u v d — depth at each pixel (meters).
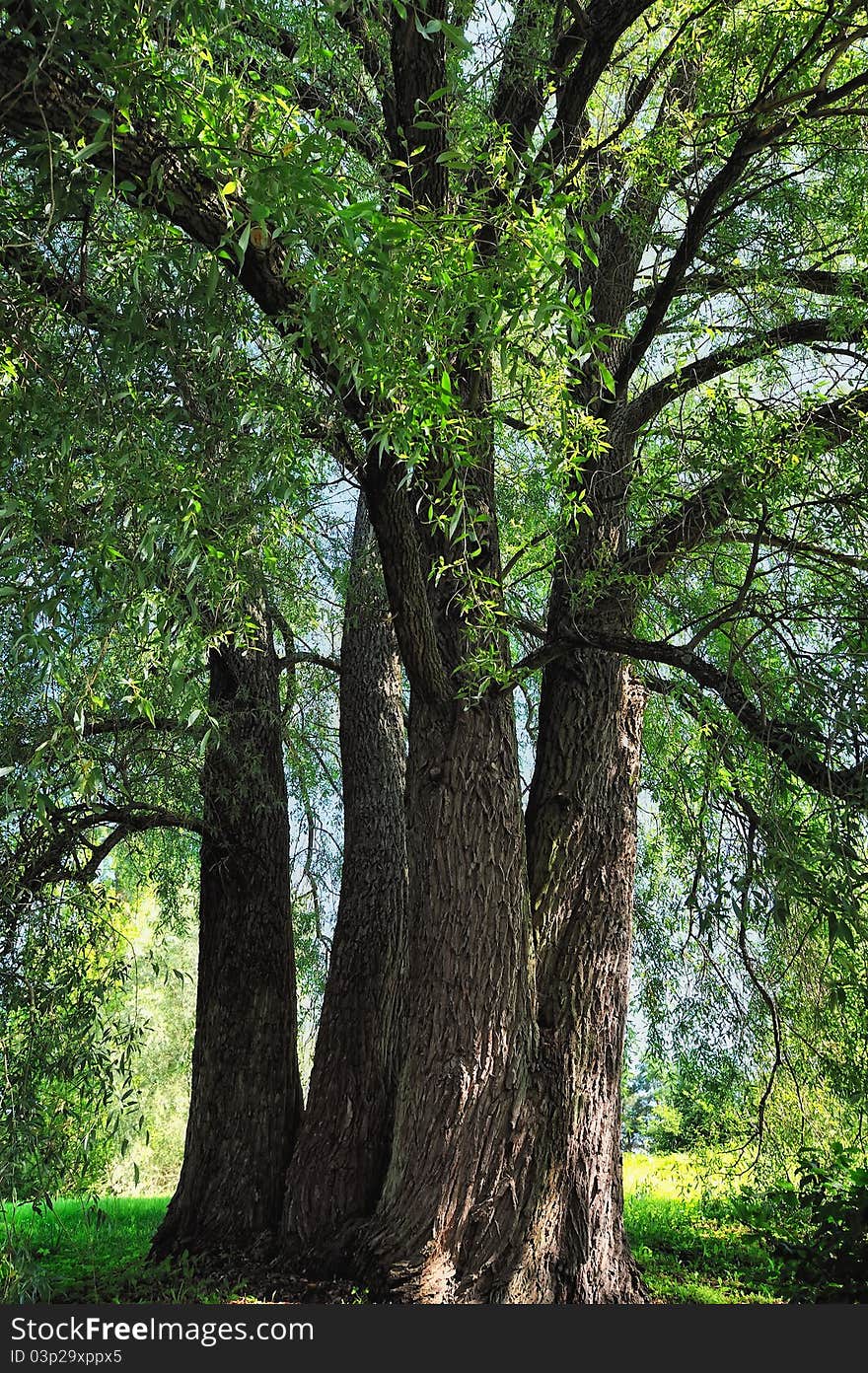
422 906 5.87
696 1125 8.90
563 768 6.71
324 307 3.07
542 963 6.30
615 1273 5.95
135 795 6.70
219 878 8.04
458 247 3.10
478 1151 5.51
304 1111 7.47
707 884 4.80
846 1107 7.05
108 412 3.30
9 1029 4.91
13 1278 3.90
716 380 6.38
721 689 5.15
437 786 5.91
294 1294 6.08
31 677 3.92
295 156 2.68
